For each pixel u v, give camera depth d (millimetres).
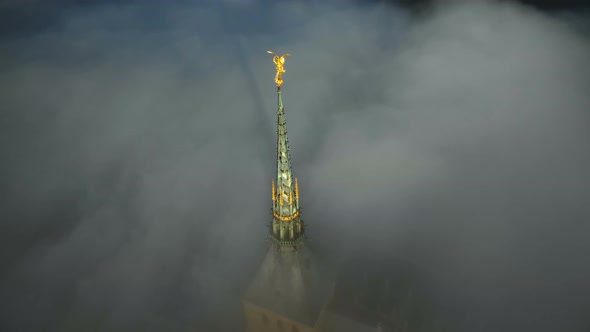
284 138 48906
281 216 51688
